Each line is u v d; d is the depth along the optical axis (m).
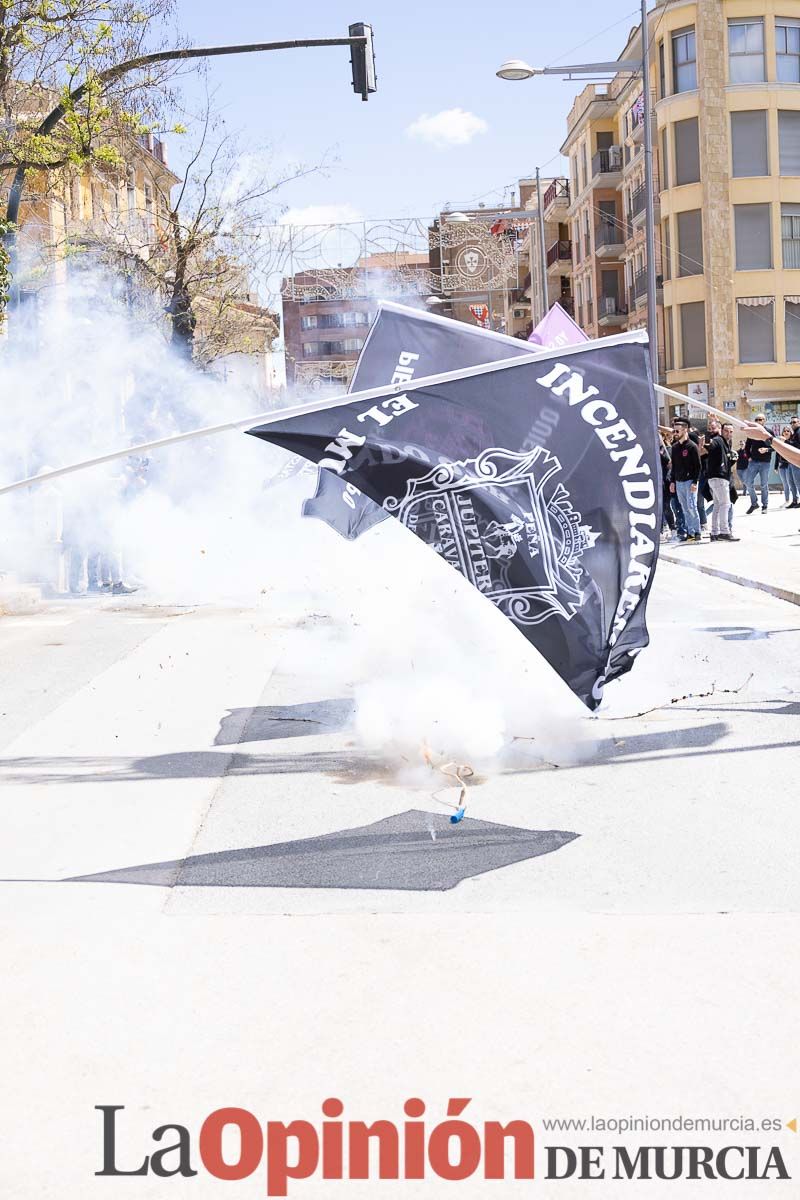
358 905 4.61
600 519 6.13
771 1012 3.62
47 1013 3.76
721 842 5.21
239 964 4.09
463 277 41.97
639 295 53.91
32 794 6.46
